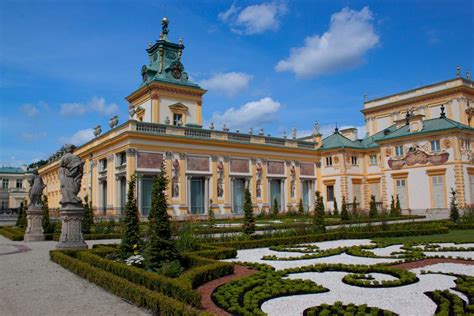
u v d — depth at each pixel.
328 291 11.73
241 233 28.09
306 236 24.91
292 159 58.84
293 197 58.34
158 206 14.50
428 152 49.31
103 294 11.85
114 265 13.67
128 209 17.22
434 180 48.62
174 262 13.95
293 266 16.31
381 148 54.56
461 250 19.73
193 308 9.17
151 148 45.50
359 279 13.34
